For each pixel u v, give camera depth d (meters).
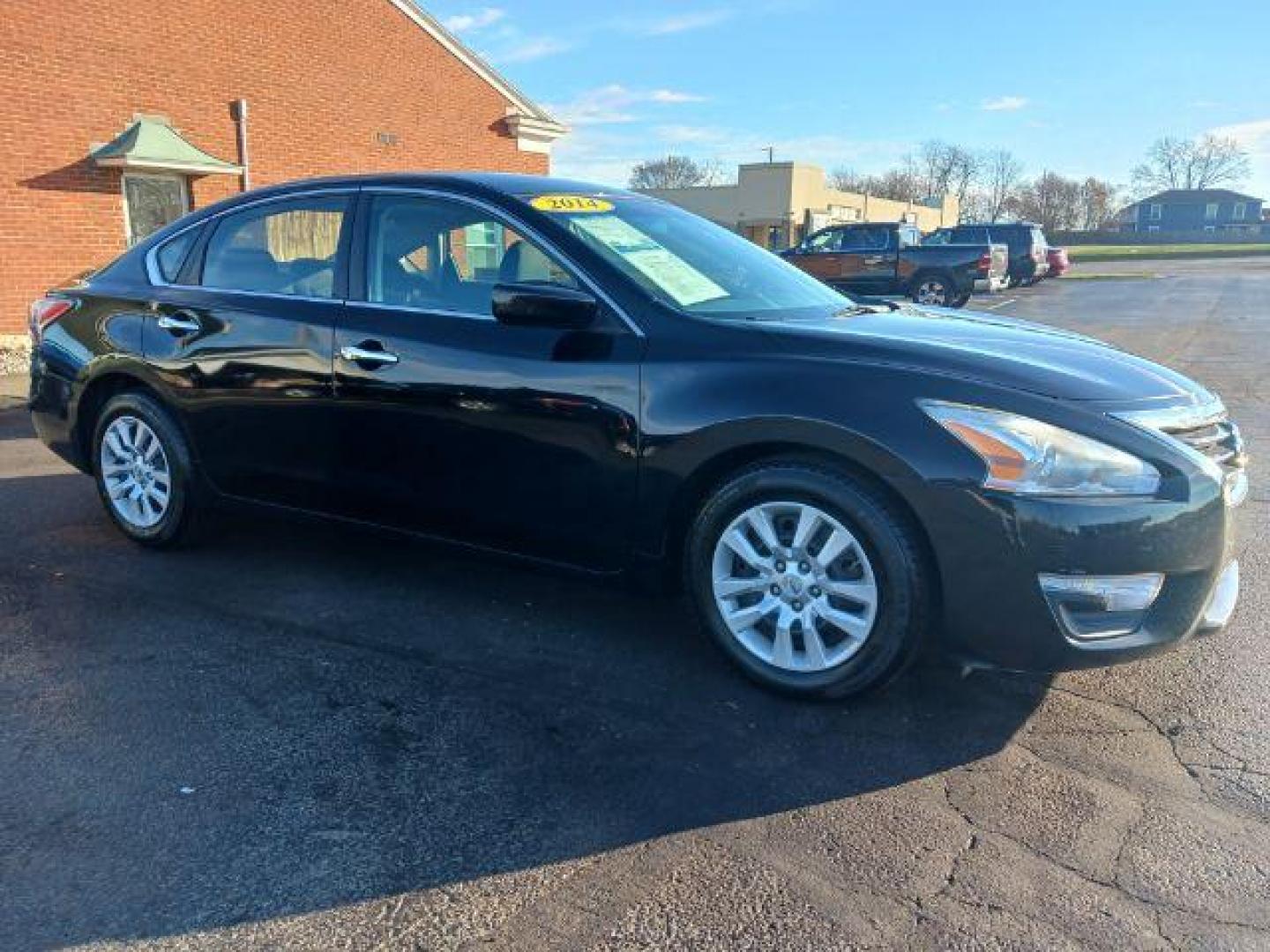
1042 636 2.93
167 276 4.67
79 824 2.64
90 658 3.63
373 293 4.01
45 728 3.13
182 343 4.44
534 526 3.66
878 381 3.07
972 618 2.98
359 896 2.37
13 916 2.29
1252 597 4.25
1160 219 113.31
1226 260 53.81
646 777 2.87
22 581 4.41
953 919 2.29
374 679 3.48
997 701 3.32
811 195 50.44
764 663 3.32
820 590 3.19
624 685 3.43
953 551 2.95
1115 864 2.48
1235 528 3.13
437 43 19.09
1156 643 2.94
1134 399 3.07
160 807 2.71
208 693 3.37
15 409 9.12
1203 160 113.38
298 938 2.23
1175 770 2.90
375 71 17.94
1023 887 2.40
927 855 2.52
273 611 4.08
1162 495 2.90
